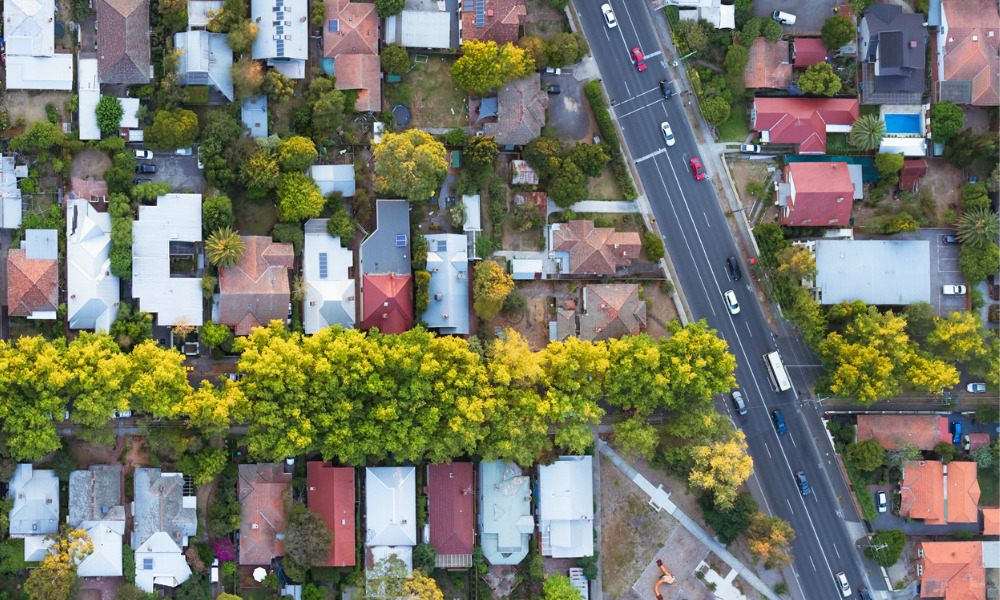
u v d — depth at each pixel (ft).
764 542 359.25
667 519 378.53
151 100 354.33
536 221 371.56
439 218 371.76
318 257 357.61
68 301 341.21
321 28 363.97
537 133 370.53
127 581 345.92
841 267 376.27
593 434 376.27
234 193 358.02
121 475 348.18
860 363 358.23
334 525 351.05
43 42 345.92
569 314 370.32
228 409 326.24
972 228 375.86
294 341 335.67
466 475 363.56
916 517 379.35
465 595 366.22
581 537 365.81
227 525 347.77
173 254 352.08
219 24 350.84
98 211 350.84
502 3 363.56
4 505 337.11
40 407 322.75
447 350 338.75
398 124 369.71
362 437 342.64
